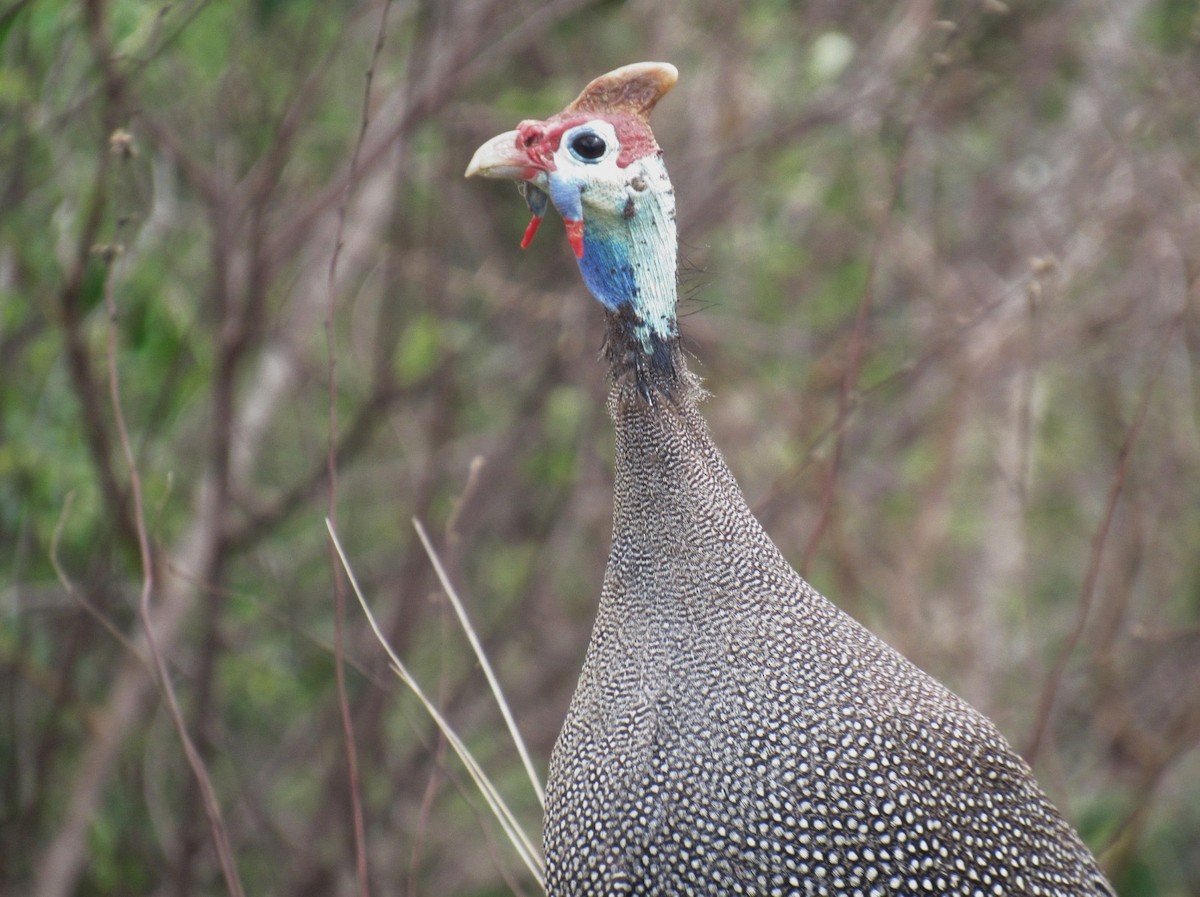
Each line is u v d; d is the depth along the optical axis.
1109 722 10.40
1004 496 10.96
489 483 10.97
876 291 11.67
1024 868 5.36
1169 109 10.57
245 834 11.18
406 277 11.55
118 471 9.89
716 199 10.66
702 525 5.41
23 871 10.41
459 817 11.35
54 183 9.53
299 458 12.40
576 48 11.98
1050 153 11.74
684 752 5.21
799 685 5.26
